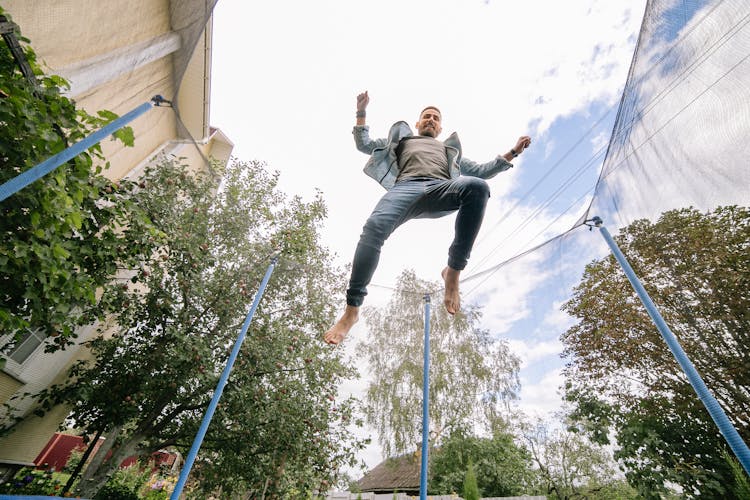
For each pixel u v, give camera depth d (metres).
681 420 5.15
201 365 4.95
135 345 5.69
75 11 2.43
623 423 5.80
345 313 1.27
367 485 15.90
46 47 2.37
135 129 4.47
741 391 2.34
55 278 2.51
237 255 6.45
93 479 4.92
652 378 4.40
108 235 3.25
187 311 5.54
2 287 2.62
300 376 6.24
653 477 5.36
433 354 10.02
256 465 5.62
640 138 1.69
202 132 6.05
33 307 2.73
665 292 2.15
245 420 5.39
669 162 1.51
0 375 4.83
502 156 1.83
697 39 1.23
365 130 1.78
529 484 10.40
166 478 9.05
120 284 5.11
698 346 2.31
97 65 2.63
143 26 2.74
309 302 6.78
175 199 5.70
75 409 5.29
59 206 2.22
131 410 5.10
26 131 1.97
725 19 1.11
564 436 10.38
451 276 1.44
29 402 5.17
